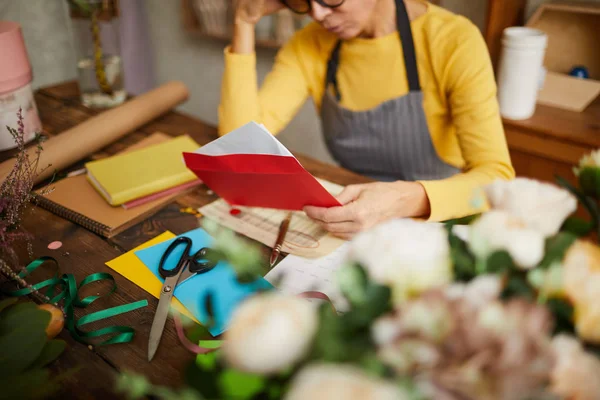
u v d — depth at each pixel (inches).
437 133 51.6
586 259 15.4
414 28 48.0
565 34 67.2
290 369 12.7
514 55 58.1
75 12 54.7
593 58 66.2
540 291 15.4
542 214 17.6
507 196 18.0
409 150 53.1
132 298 30.3
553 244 16.2
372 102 52.7
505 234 16.0
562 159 58.5
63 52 102.7
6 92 46.0
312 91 57.5
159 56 116.0
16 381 20.7
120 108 52.8
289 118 56.3
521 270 16.0
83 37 56.7
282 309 12.7
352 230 34.2
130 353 26.2
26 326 22.7
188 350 26.2
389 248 15.1
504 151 43.2
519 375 12.6
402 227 15.9
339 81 53.5
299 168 32.1
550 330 14.3
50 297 30.3
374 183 37.1
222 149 34.4
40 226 38.0
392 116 51.5
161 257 33.4
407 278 14.6
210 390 14.8
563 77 66.0
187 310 28.7
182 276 30.8
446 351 13.1
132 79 114.0
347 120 53.9
